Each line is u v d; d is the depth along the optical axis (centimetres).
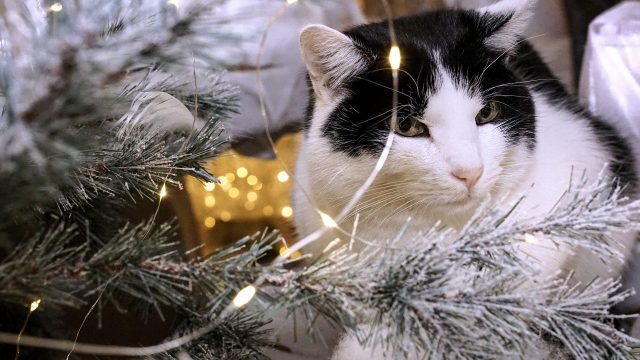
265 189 78
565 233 31
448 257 30
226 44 28
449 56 45
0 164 25
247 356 36
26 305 30
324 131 48
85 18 27
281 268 31
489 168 45
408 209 47
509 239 31
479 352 29
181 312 35
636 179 55
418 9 66
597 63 61
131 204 42
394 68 32
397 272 29
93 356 39
